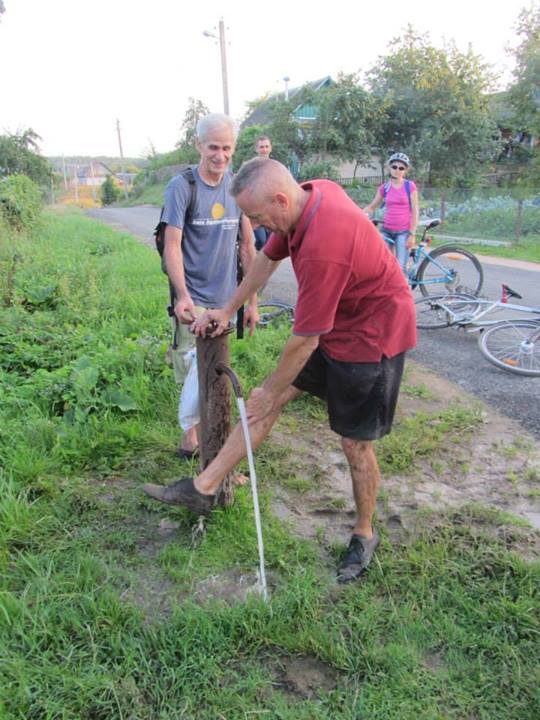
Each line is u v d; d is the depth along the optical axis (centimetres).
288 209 202
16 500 281
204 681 192
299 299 209
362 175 3297
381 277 219
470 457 343
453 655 203
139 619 215
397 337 227
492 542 259
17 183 1412
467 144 2589
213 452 274
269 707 185
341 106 2514
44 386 398
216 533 264
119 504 288
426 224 705
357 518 253
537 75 1984
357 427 234
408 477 320
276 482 316
